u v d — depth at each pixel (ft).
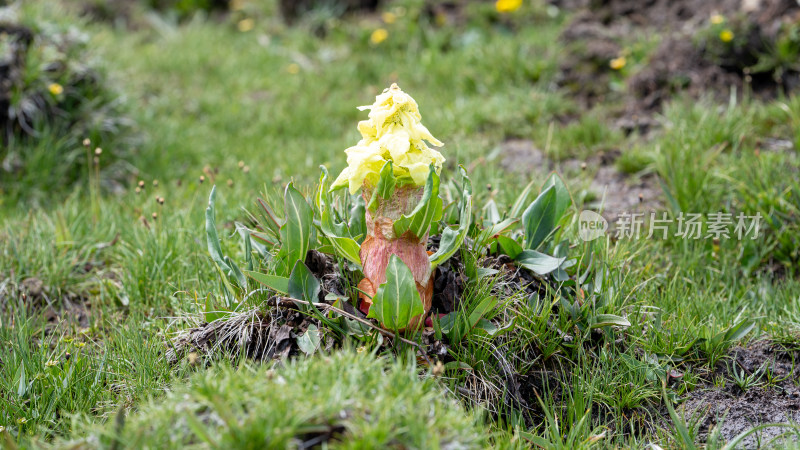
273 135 8.38
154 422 4.45
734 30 7.80
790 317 5.58
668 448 5.02
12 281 5.88
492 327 5.07
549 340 5.22
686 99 7.50
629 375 5.24
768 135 6.95
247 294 5.17
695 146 6.62
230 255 5.92
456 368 5.00
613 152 7.13
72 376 5.22
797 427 5.11
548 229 5.41
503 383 5.10
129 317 5.66
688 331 5.39
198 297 5.54
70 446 4.48
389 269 4.80
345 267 5.16
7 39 7.33
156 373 5.15
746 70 7.58
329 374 4.50
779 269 6.11
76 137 7.34
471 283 5.19
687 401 5.24
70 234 6.19
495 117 7.91
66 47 7.82
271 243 5.36
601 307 5.32
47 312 5.86
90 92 7.69
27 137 7.22
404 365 4.90
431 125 7.84
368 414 4.41
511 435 4.99
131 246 6.08
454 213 5.41
